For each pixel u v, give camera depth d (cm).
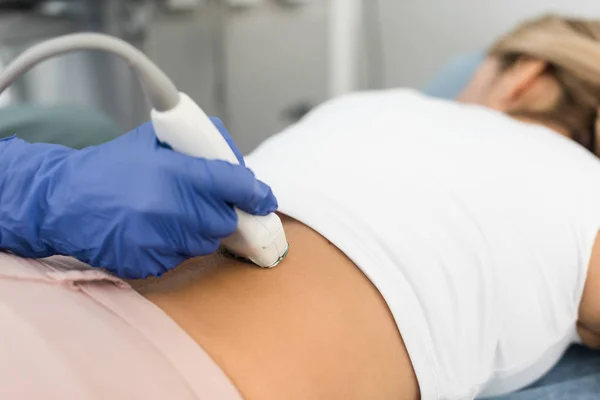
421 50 179
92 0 179
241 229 50
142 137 46
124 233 43
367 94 91
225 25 218
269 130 217
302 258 58
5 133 84
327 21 183
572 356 81
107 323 44
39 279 48
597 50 90
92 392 38
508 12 154
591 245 68
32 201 47
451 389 58
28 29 168
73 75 184
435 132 75
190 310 50
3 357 39
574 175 73
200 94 227
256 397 45
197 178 44
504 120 82
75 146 90
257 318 50
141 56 41
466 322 61
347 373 51
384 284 57
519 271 65
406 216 63
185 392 41
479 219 65
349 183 66
